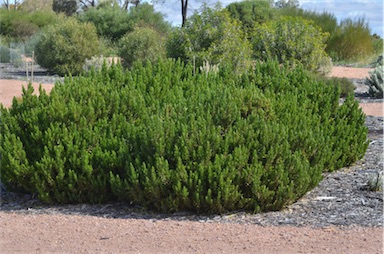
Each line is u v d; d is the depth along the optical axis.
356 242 4.42
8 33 34.19
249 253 4.18
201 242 4.48
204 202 5.36
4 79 17.86
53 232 4.83
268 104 6.21
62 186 5.89
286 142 5.60
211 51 16.06
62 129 6.08
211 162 5.40
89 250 4.30
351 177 6.64
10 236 4.73
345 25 26.67
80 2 48.88
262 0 30.17
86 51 20.38
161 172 5.35
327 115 7.47
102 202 5.89
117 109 6.38
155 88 6.87
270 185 5.47
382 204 5.54
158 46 19.89
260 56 18.08
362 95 14.77
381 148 8.15
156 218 5.32
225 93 6.05
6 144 6.04
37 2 48.97
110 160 5.82
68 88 6.47
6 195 6.34
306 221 5.08
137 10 35.84
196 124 5.61
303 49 17.53
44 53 20.55
